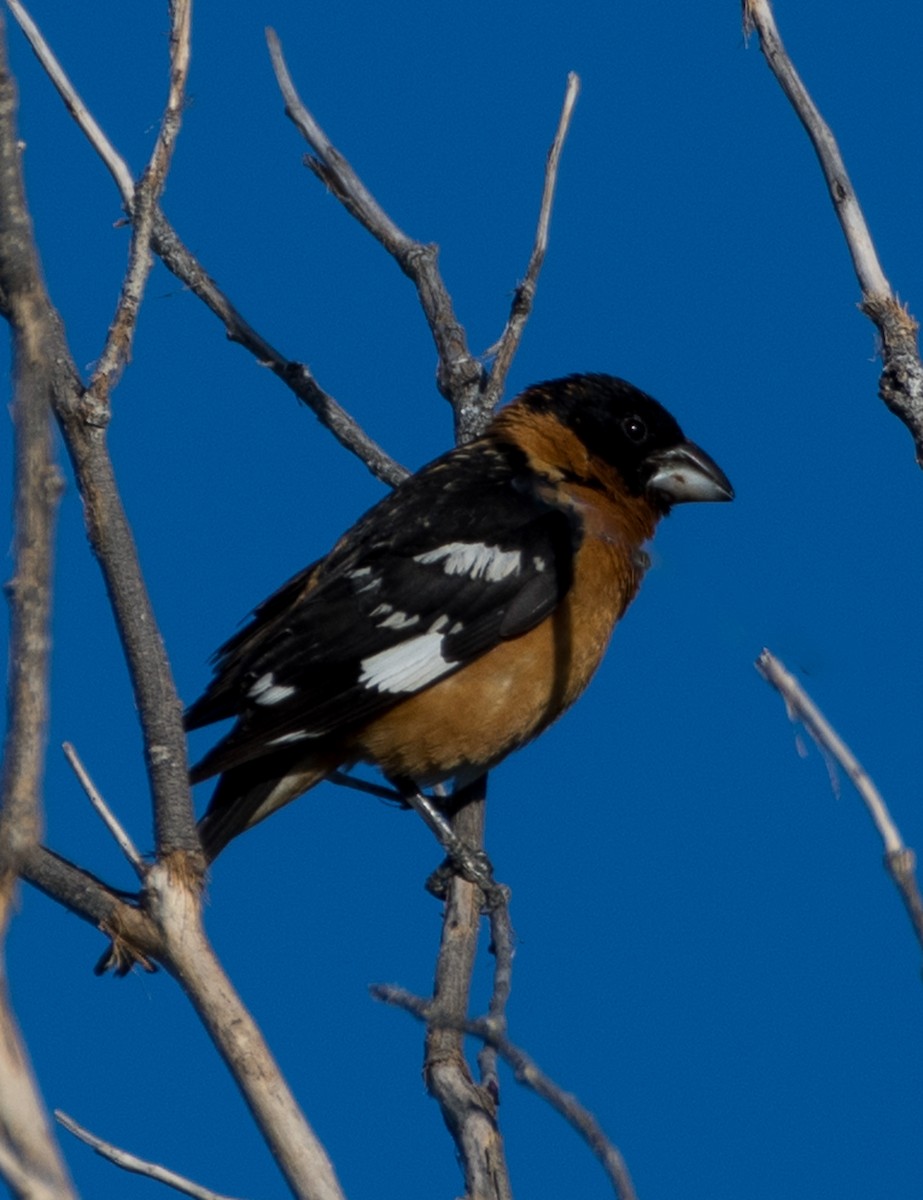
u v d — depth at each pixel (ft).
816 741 18.69
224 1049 17.85
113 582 20.48
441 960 31.53
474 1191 20.66
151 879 18.89
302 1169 17.10
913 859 17.49
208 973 18.44
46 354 16.01
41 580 15.42
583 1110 15.85
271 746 36.27
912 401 22.30
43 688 15.30
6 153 16.87
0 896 14.71
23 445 15.64
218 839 36.73
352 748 37.55
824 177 23.12
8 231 16.39
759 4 23.70
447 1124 21.66
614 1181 15.43
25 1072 13.60
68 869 19.25
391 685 36.76
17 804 14.99
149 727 19.80
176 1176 17.89
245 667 37.24
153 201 21.20
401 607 37.27
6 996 13.83
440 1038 22.85
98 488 20.57
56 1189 13.29
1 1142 13.39
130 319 20.97
